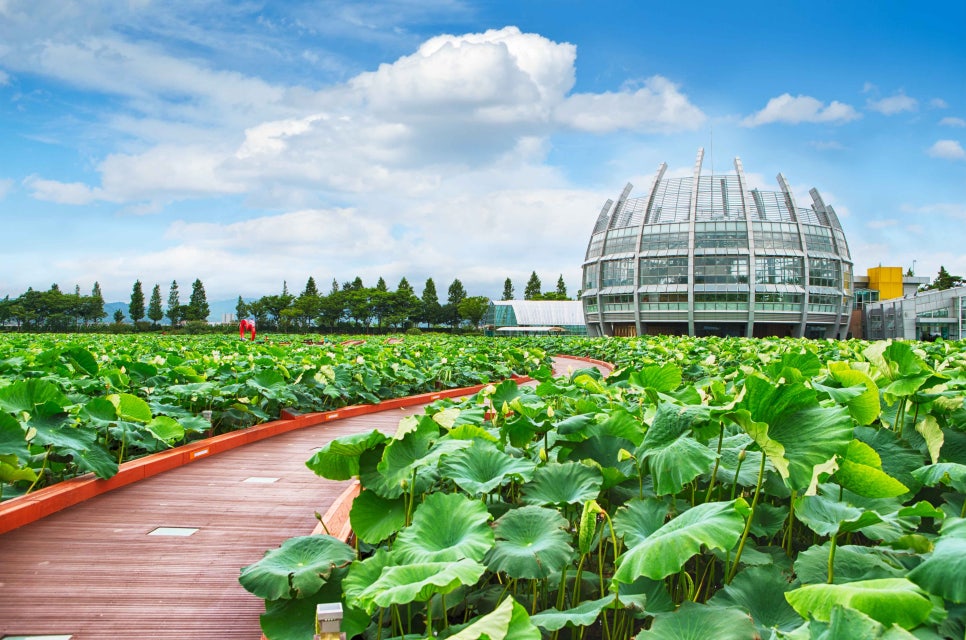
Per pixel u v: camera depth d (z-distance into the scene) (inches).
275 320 4099.4
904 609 80.6
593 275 2613.2
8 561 198.1
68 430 260.1
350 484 297.0
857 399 164.4
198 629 159.6
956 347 660.1
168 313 4018.2
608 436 186.5
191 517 244.4
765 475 158.2
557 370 1042.7
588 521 127.7
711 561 153.6
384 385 628.1
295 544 158.1
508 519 148.7
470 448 169.6
